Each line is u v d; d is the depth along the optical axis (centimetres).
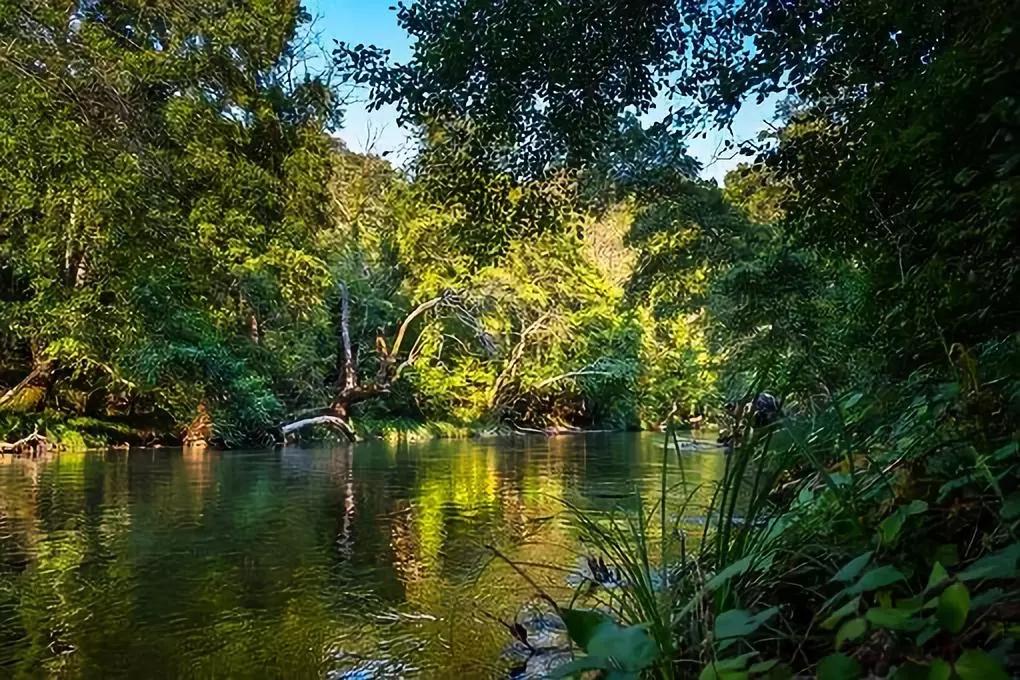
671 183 1053
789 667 100
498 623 317
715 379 1945
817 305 914
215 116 897
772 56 463
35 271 1065
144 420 1445
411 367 2092
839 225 443
